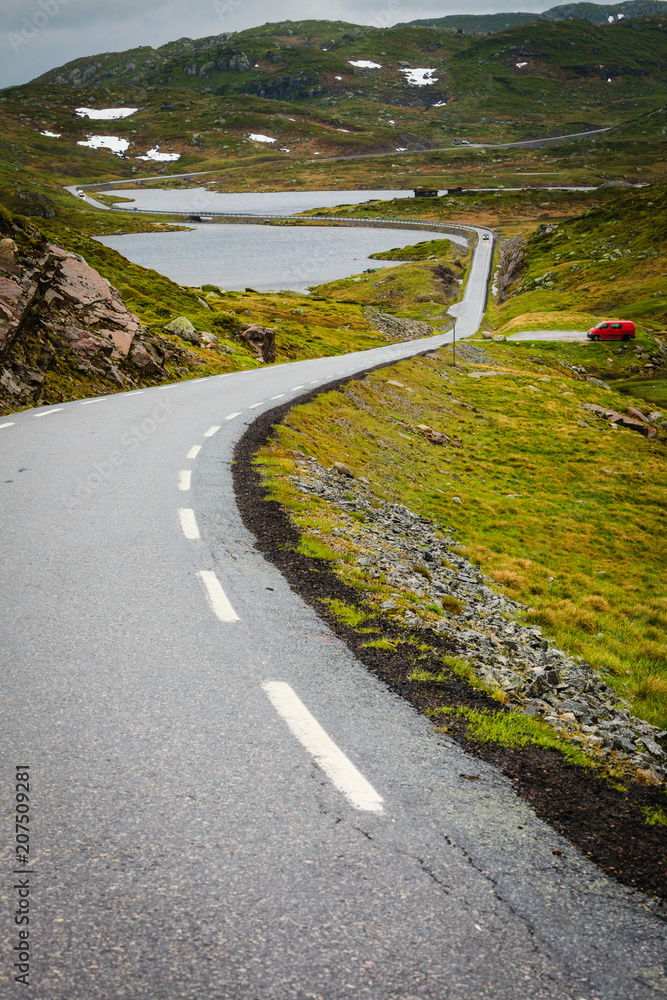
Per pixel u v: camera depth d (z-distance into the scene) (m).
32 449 15.10
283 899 3.26
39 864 3.36
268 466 16.58
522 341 103.44
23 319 24.75
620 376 93.19
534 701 6.99
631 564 28.23
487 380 69.00
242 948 2.96
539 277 151.12
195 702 5.18
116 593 7.32
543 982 2.92
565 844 3.94
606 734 6.86
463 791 4.38
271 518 11.82
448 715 5.57
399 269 175.00
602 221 172.38
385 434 37.25
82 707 4.96
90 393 26.00
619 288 132.75
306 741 4.77
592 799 4.54
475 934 3.14
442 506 30.06
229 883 3.33
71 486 12.11
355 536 13.34
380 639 7.21
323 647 6.64
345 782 4.30
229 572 8.53
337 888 3.36
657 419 68.88
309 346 75.31
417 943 3.06
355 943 3.03
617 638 18.02
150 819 3.77
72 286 31.81
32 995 2.66
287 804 4.01
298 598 8.04
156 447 16.67
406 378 56.34
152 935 2.99
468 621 11.56
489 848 3.79
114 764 4.28
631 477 42.84
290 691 5.54
